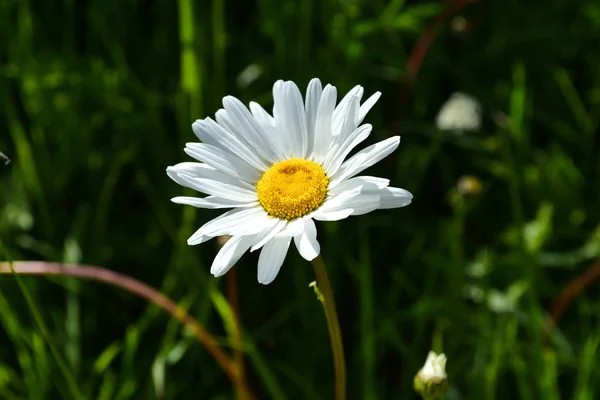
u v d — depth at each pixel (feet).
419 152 1.29
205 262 1.22
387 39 1.30
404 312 1.19
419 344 1.18
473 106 1.26
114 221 1.28
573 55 1.36
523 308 1.18
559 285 1.26
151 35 1.34
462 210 1.15
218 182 0.85
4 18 1.27
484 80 1.37
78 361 1.17
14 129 1.23
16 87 1.29
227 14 1.34
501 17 1.38
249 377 1.22
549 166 1.28
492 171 1.26
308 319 1.20
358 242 1.25
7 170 1.28
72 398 1.14
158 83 1.31
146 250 1.26
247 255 1.25
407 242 1.27
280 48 1.28
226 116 0.87
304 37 1.25
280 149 0.87
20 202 1.24
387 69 1.29
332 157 0.84
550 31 1.35
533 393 1.15
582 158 1.33
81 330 1.23
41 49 1.27
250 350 1.07
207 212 1.22
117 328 1.25
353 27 1.27
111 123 1.27
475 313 1.19
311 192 0.83
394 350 1.23
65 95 1.26
